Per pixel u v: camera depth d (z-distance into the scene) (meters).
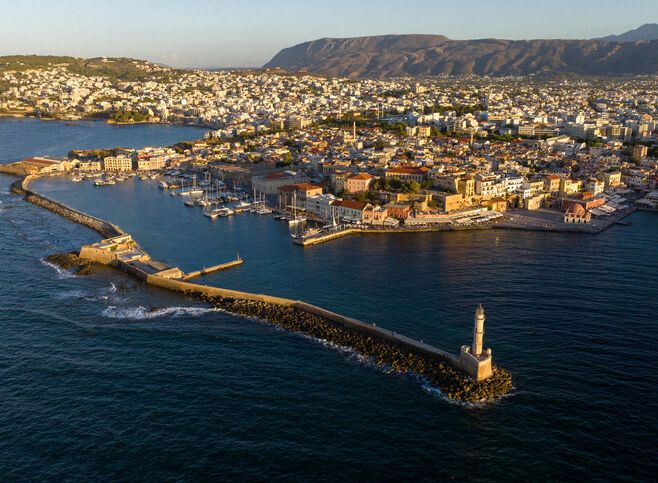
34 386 158.25
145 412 146.38
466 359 161.50
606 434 137.12
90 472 126.06
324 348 181.00
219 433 138.25
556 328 189.38
